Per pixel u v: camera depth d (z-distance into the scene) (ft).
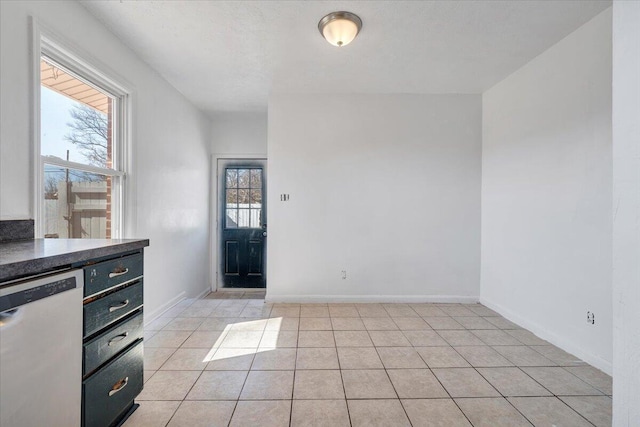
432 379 6.22
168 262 10.54
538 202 8.46
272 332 8.56
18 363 2.96
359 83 10.53
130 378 4.75
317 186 11.43
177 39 7.75
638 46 3.05
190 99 12.19
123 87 7.87
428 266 11.50
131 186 8.20
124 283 4.62
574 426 4.91
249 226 15.33
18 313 2.96
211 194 15.11
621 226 3.20
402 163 11.46
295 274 11.46
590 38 6.89
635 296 3.06
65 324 3.49
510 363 6.89
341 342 7.93
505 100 10.03
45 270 3.34
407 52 8.45
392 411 5.23
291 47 8.18
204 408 5.23
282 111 11.39
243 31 7.41
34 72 5.24
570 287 7.39
